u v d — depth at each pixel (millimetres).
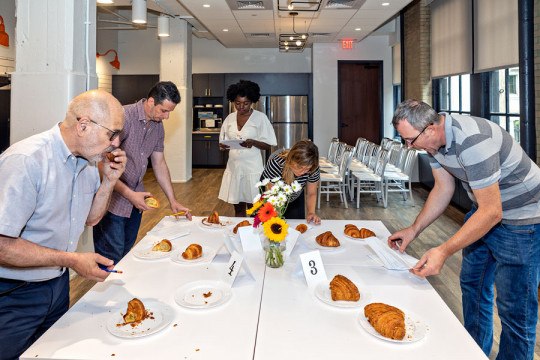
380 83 9945
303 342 1252
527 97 3904
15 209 1278
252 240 2068
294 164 2260
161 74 8125
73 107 1369
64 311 1749
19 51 3225
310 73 10227
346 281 1547
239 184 3588
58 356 1175
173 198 2709
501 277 1959
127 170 2574
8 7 6723
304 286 1644
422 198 6895
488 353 2189
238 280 1696
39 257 1329
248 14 6746
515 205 1852
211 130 10555
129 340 1254
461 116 1793
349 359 1167
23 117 3250
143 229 4980
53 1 3174
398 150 6797
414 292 1597
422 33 7531
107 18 9641
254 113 3604
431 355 1190
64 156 1428
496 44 5172
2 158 1335
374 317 1314
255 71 10516
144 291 1586
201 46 10516
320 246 2082
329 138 10031
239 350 1209
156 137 2676
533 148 3930
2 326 1472
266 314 1419
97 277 1428
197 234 2271
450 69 6586
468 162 1687
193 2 6059
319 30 8102
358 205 6148
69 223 1536
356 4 6094
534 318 1910
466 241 1642
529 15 3844
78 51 3295
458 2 6250
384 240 2164
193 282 1631
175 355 1184
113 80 10375
